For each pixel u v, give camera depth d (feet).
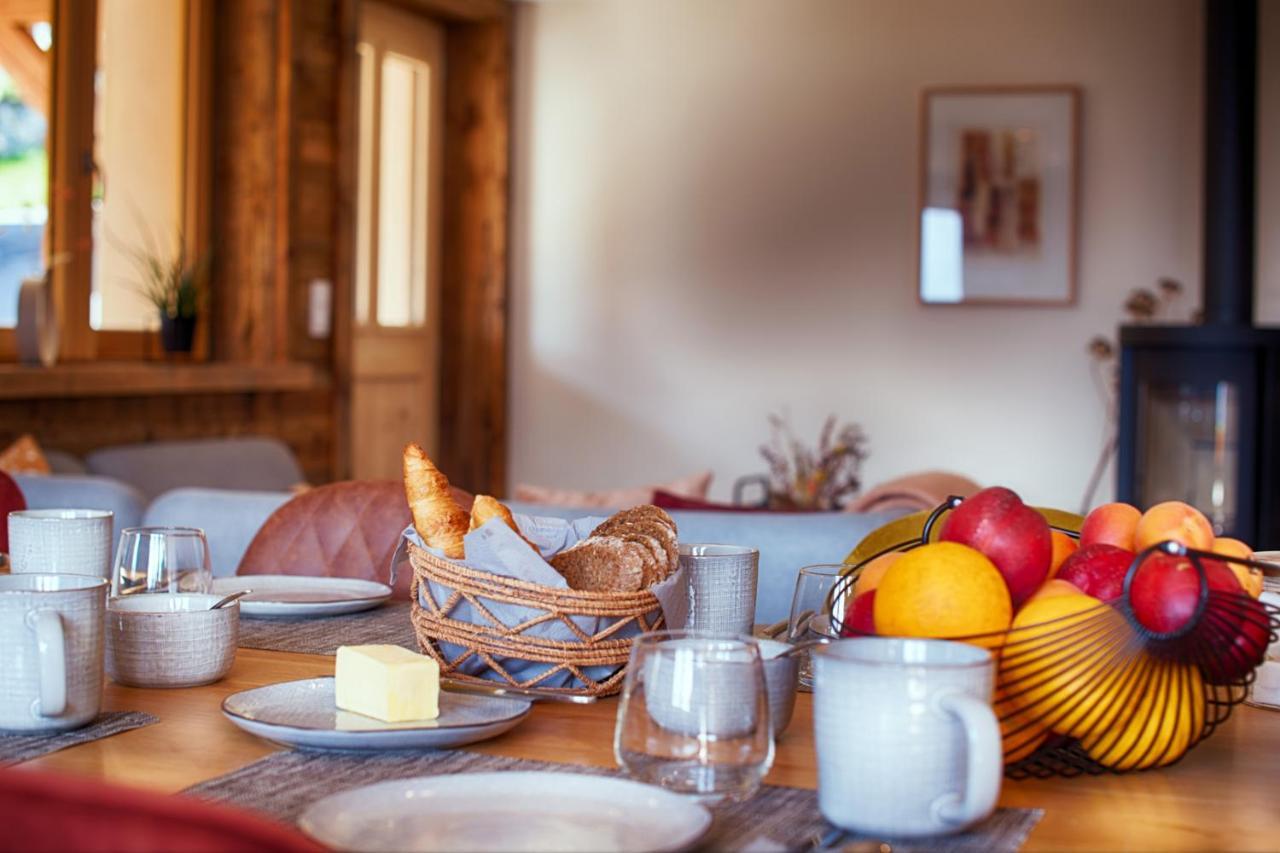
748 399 19.72
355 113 16.94
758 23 19.48
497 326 20.21
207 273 15.65
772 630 4.33
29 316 12.44
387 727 3.06
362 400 18.75
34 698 3.15
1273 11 17.92
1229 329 15.94
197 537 4.10
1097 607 2.84
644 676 2.73
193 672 3.70
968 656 2.63
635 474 20.22
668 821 2.49
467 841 2.40
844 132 19.21
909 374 19.11
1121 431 16.39
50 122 13.71
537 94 20.40
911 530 4.01
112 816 1.56
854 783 2.48
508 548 3.41
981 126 18.72
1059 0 18.49
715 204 19.75
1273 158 17.95
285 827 2.52
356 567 6.29
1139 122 18.37
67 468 12.68
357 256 18.44
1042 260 18.61
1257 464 15.94
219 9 15.71
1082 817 2.75
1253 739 3.44
